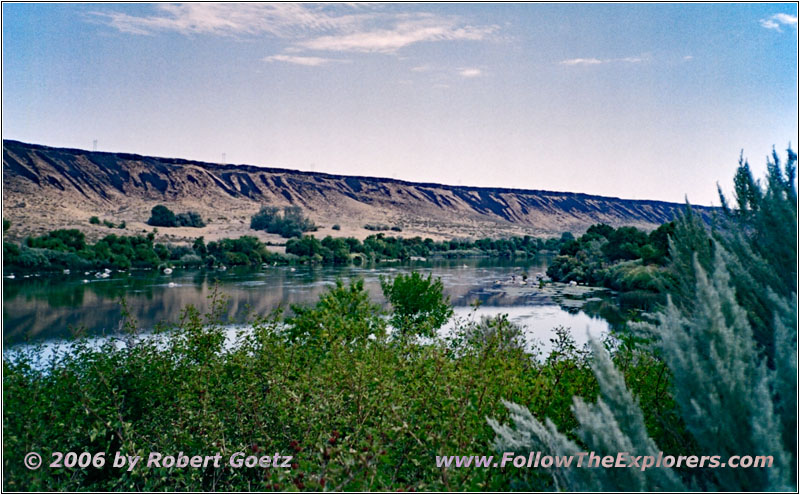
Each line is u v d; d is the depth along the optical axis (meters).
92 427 6.93
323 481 4.96
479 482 5.34
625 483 3.64
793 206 4.49
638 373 6.82
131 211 199.38
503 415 5.96
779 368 3.65
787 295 4.39
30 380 7.50
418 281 23.77
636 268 55.12
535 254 142.12
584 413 3.82
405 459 6.01
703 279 3.82
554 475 4.21
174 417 7.53
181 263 83.44
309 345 9.29
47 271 65.88
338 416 6.37
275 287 56.56
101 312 38.47
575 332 31.45
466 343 8.48
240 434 7.24
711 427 3.55
